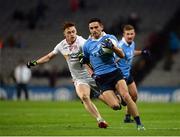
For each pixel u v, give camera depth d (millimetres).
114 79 40344
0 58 129500
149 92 107750
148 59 117438
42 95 112938
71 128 42094
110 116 61312
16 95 113562
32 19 137750
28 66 44688
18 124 48438
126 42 50750
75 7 139375
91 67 42000
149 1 139000
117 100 40750
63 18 137625
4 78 122688
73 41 43438
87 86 43281
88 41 41281
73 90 111438
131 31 50625
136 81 112562
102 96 41156
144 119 54906
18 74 104250
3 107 81500
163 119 54969
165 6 136500
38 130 39750
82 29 133750
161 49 120688
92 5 141125
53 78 113375
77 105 88438
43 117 58844
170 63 118625
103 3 141125
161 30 127312
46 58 44688
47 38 133125
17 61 128875
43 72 120688
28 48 131875
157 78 116562
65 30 43344
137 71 112625
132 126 45219
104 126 41562
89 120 53969
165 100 107125
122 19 127938
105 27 131875
